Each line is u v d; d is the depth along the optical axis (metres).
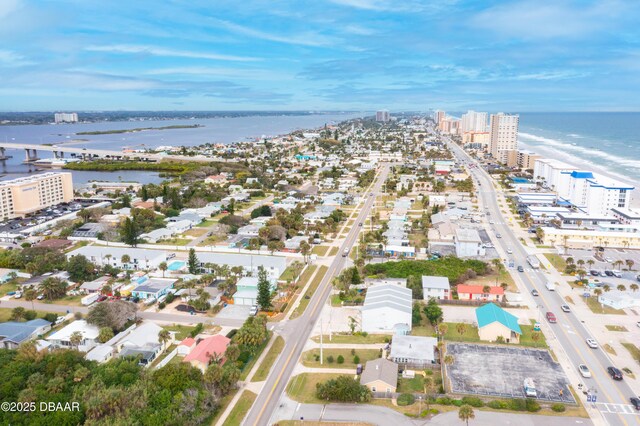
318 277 192.62
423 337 135.88
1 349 122.44
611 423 100.50
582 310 159.75
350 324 149.25
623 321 151.12
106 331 134.38
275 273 190.25
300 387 114.94
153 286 176.00
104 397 97.69
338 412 104.81
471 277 188.25
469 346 134.25
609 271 195.12
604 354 130.12
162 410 97.56
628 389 113.06
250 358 128.62
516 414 103.50
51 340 134.12
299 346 136.50
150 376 109.12
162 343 133.00
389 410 105.69
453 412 104.50
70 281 185.38
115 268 196.25
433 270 186.38
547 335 141.50
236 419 102.19
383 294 158.12
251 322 138.50
